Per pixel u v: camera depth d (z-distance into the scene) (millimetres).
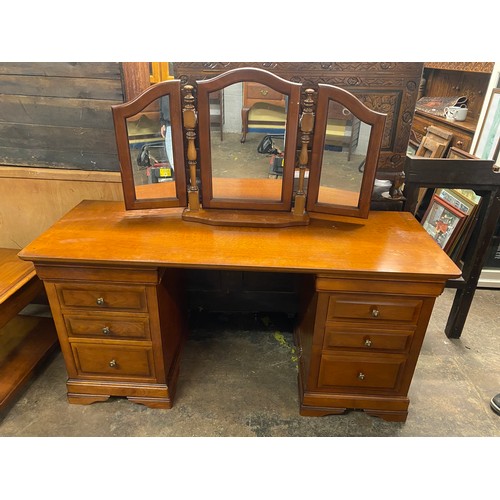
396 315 1387
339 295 1361
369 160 1430
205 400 1682
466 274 1907
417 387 1760
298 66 1447
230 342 2016
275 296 2133
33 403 1647
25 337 1883
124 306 1435
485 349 1996
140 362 1555
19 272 1688
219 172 1529
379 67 1449
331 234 1492
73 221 1569
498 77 2359
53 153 1808
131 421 1578
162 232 1480
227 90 1383
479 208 1819
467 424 1591
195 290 2129
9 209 1939
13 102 1700
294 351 1960
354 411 1649
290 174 1500
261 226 1520
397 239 1466
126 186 1498
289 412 1634
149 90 1371
